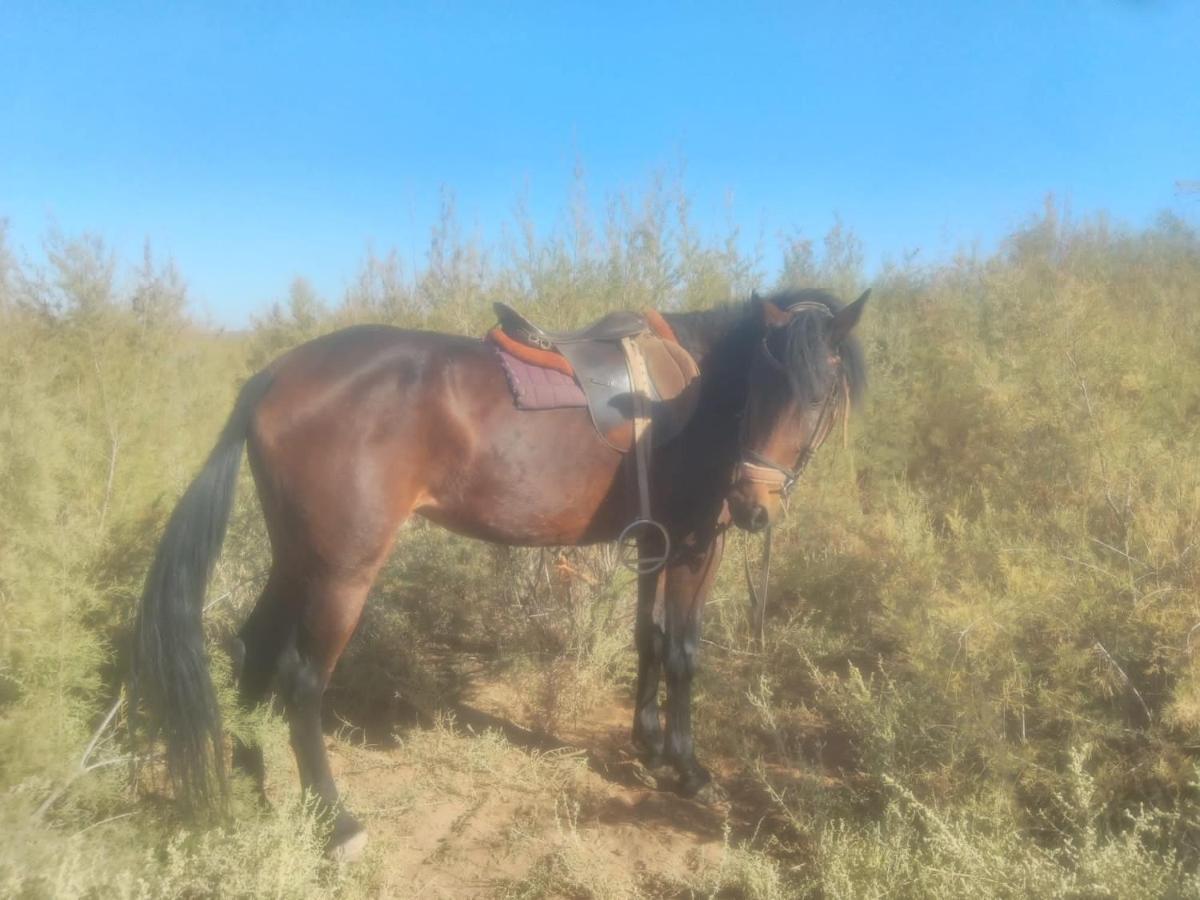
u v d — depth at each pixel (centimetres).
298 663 278
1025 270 661
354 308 839
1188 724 253
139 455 343
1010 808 256
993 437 479
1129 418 404
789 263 770
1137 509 327
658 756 342
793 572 457
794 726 368
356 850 271
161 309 645
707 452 309
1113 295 790
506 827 301
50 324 582
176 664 248
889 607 336
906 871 238
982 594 296
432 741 358
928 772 276
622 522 307
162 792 284
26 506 272
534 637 409
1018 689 281
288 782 309
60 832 234
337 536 269
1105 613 285
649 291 530
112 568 309
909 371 659
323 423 268
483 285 613
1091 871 209
